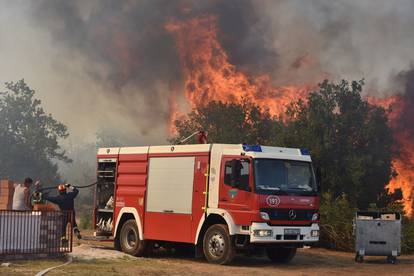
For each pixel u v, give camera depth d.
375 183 41.78
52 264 11.29
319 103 43.66
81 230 23.62
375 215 14.48
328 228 17.77
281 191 12.49
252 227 12.09
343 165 39.16
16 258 11.50
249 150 12.48
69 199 14.83
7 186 17.47
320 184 13.43
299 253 16.45
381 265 13.77
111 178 15.77
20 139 56.78
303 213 12.77
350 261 14.62
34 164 55.75
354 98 44.66
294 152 13.13
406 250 17.47
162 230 13.89
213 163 13.06
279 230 12.31
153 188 14.29
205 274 10.95
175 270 11.39
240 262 13.60
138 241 14.35
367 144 42.78
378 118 44.47
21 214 11.71
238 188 12.44
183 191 13.59
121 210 15.02
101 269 10.88
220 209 12.71
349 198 37.41
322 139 39.59
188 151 13.66
